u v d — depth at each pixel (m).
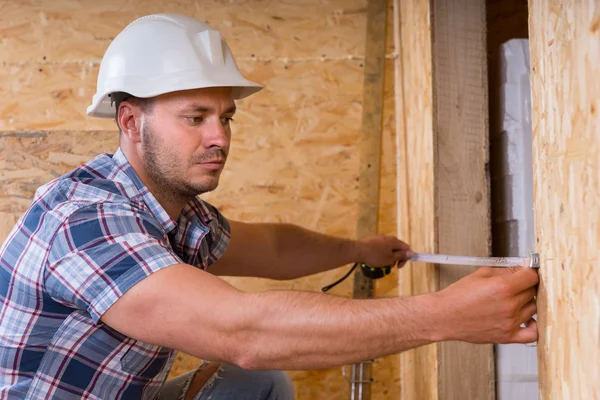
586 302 0.88
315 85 2.60
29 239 1.23
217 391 1.68
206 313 1.09
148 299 1.10
